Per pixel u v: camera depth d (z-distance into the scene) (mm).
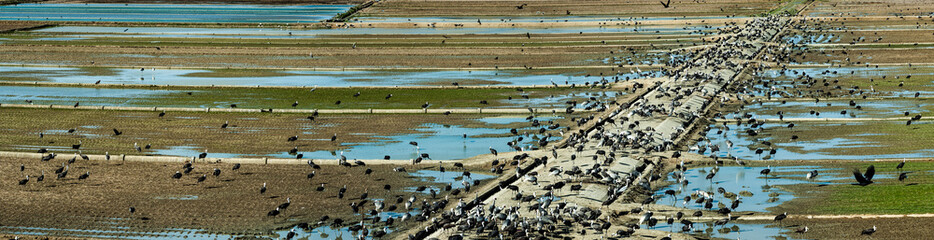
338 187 55875
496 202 51656
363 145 68438
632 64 109875
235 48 126625
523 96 87625
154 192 54906
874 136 68812
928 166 58531
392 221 48000
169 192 54875
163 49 126438
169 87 94562
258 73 105875
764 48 120875
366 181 57281
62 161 62969
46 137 71250
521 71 105688
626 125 73062
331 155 65438
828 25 148500
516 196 50969
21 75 104625
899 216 47969
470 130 73438
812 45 123000
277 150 66625
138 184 56750
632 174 54688
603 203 49938
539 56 117562
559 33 145125
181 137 71000
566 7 188875
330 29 156125
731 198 52906
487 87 93000
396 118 78250
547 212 47156
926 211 48875
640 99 82500
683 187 55531
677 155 61625
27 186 56281
